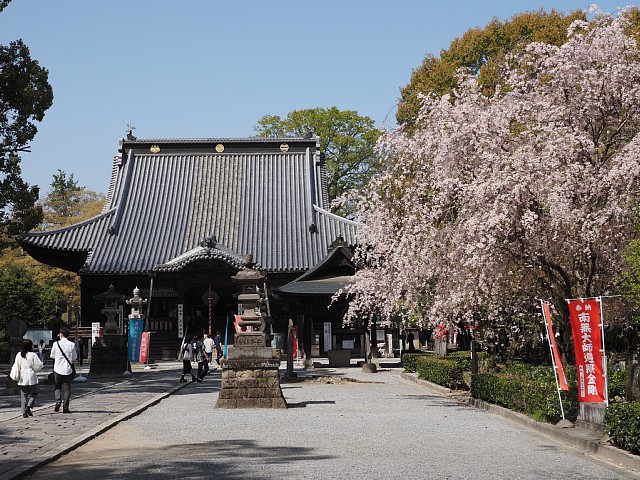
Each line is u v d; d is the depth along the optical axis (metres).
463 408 23.02
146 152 76.12
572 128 21.20
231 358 23.36
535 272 22.20
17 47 39.28
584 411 16.67
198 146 76.44
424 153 22.86
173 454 14.16
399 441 15.82
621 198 19.34
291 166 75.44
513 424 18.77
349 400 25.91
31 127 39.81
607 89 20.75
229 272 60.34
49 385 33.91
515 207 19.66
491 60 51.97
